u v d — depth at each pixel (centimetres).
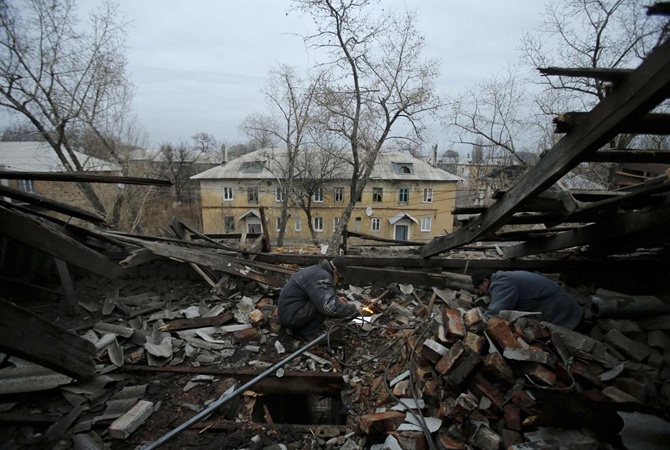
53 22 1185
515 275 309
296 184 1995
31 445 225
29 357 222
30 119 1242
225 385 288
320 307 323
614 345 290
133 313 378
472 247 542
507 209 278
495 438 207
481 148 1783
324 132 1627
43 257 427
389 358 316
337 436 248
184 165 3034
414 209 2339
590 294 416
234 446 235
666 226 317
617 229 308
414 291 449
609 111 178
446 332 260
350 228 2361
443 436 220
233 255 473
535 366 228
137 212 1752
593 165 1115
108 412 253
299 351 290
